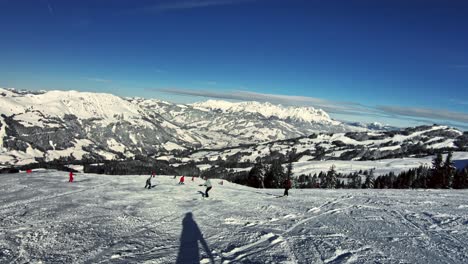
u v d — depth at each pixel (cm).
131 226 1490
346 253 1085
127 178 4278
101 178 4012
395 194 2958
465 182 7519
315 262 992
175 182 4212
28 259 1009
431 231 1426
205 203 2231
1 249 1088
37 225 1427
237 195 2800
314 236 1320
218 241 1261
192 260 1027
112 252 1098
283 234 1359
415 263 994
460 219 1689
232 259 1036
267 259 1023
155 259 1034
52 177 3759
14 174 4116
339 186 10969
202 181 5091
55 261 998
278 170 8875
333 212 1909
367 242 1227
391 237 1309
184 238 1303
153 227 1489
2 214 1620
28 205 1888
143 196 2512
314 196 2756
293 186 8688
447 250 1141
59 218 1578
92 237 1274
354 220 1666
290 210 1959
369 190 3522
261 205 2153
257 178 9131
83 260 1014
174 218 1703
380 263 984
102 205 2000
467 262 1021
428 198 2602
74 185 3028
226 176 17175
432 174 8219
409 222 1614
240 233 1380
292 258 1033
